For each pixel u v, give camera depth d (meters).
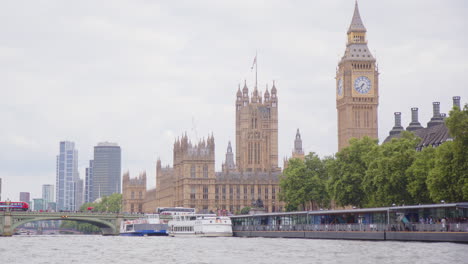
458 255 119.81
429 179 163.88
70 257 140.12
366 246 145.38
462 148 155.12
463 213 145.25
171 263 123.44
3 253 153.00
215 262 123.06
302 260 121.81
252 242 178.50
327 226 186.75
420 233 153.50
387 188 188.88
